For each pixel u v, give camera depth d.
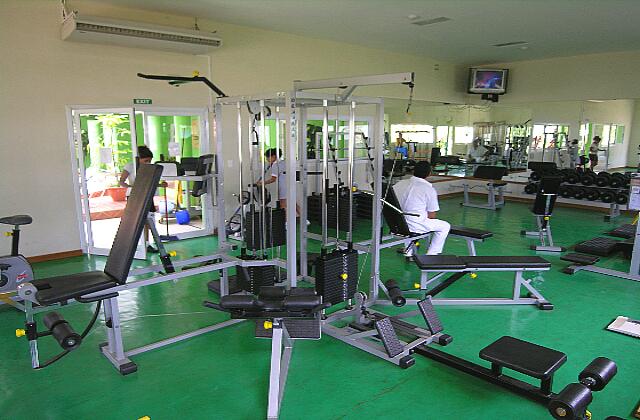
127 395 2.75
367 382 2.90
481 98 10.65
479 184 10.97
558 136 11.41
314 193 7.32
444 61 10.24
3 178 5.14
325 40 7.93
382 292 4.47
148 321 3.81
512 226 7.54
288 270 3.43
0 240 5.22
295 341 3.47
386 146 11.45
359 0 5.35
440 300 4.16
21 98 5.15
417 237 4.60
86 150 5.91
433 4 5.51
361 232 6.91
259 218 3.84
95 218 6.86
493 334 3.57
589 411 2.54
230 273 5.08
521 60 10.02
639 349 3.32
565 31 6.94
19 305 3.86
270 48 7.21
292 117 3.28
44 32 5.19
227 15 6.10
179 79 3.87
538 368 2.48
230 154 6.96
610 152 14.22
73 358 3.20
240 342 3.46
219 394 2.76
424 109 12.70
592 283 4.78
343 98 3.42
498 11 5.79
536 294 4.15
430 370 3.05
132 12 5.74
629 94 8.68
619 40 7.59
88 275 2.77
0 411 2.58
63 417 2.53
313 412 2.58
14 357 3.20
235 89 6.91
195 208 7.54
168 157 6.79
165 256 3.77
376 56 8.84
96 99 5.66
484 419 2.52
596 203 9.10
